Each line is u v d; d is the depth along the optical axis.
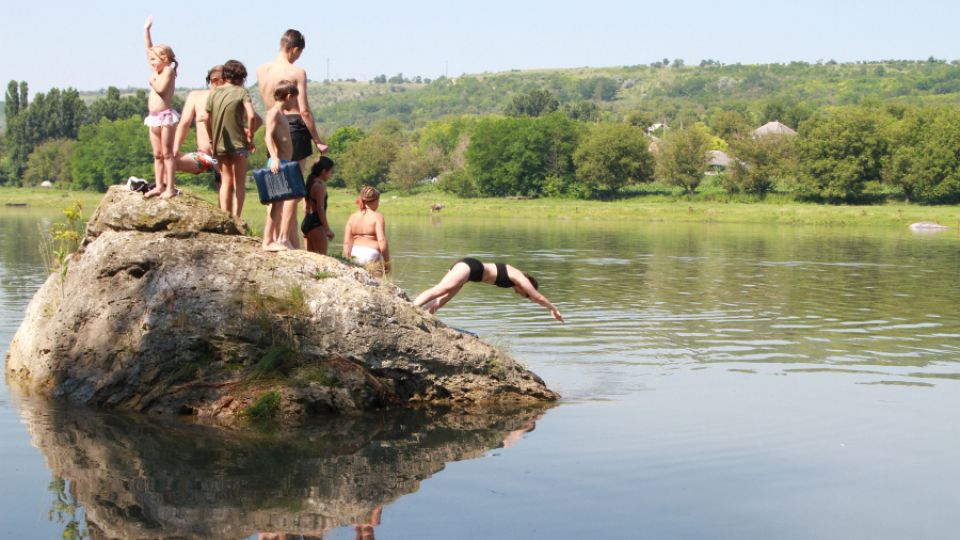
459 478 7.96
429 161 111.69
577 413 10.35
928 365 13.03
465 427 9.84
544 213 77.81
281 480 7.88
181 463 8.36
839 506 7.34
